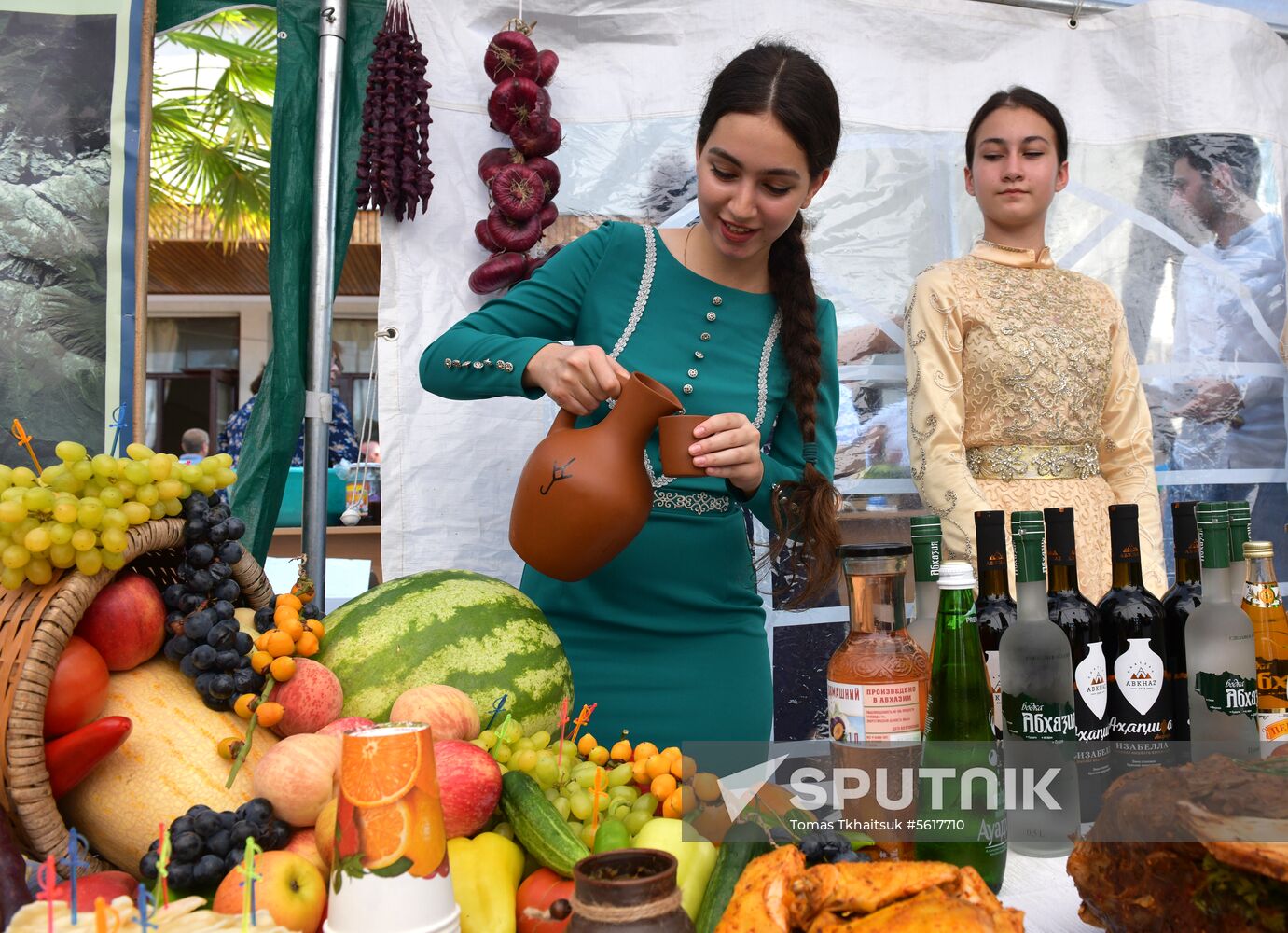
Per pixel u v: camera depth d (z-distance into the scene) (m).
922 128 2.64
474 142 2.36
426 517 2.32
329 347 2.20
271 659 1.04
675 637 1.69
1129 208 2.76
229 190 5.36
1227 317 2.80
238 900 0.76
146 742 1.00
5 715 0.88
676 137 2.48
